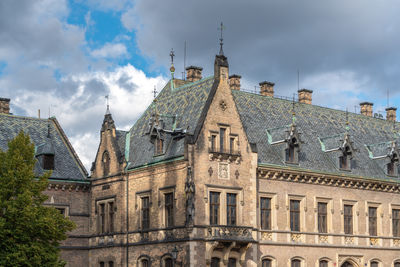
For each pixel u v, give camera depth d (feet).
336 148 199.62
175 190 168.96
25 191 148.66
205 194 165.17
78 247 193.47
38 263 145.48
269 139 190.39
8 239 144.46
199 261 161.48
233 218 169.99
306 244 184.34
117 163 189.06
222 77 174.81
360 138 220.84
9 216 145.48
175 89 197.36
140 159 185.06
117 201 187.11
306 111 214.90
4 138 197.06
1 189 148.46
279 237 179.11
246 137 175.32
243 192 171.94
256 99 204.54
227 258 165.17
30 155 157.69
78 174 199.11
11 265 142.10
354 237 196.24
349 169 199.72
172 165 170.81
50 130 207.92
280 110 207.00
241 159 173.17
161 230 171.73
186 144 164.76
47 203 191.42
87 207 197.98
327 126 214.69
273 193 180.34
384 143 213.87
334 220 192.65
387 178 208.44
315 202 188.96
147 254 175.22
